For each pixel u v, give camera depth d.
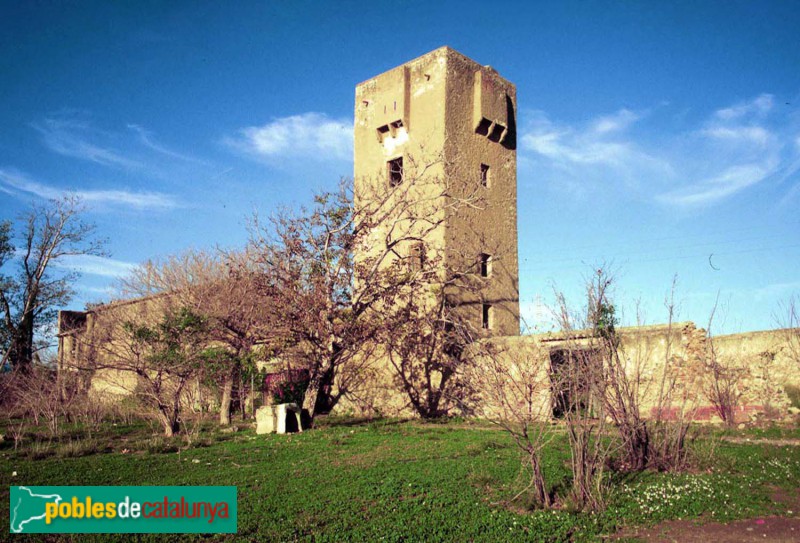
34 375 23.03
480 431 18.28
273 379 27.03
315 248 20.91
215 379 21.88
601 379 11.09
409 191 26.31
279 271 20.47
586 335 12.06
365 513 9.06
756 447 14.12
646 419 12.89
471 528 8.34
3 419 22.14
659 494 9.95
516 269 28.33
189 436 16.48
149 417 21.08
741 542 7.99
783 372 17.89
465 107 27.14
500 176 28.41
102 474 11.88
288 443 16.00
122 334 21.84
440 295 23.84
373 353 25.66
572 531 8.34
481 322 25.78
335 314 20.22
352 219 21.36
